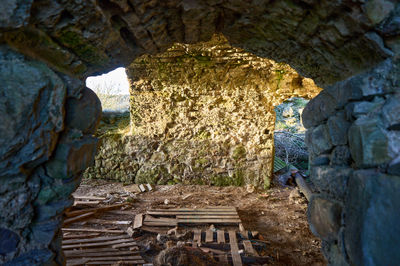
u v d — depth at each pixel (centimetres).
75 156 150
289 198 538
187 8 146
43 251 143
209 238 352
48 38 127
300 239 371
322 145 168
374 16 104
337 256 149
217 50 477
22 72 114
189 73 555
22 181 126
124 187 582
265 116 579
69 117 144
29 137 120
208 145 596
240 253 312
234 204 505
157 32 167
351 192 130
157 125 602
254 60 511
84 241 334
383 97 118
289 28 150
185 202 506
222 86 566
